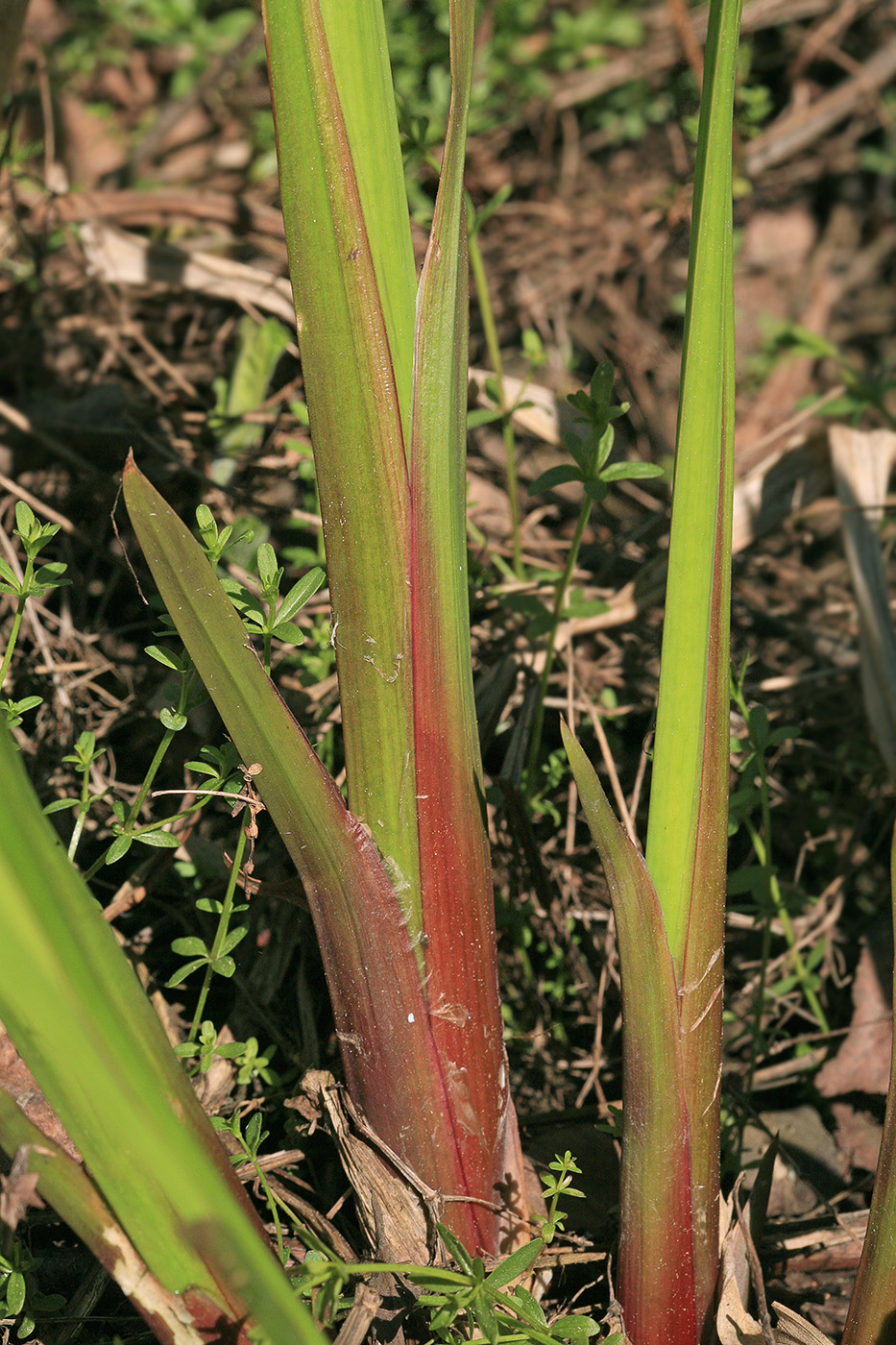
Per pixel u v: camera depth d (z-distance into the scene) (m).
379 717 0.51
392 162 0.50
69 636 0.70
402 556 0.51
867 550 0.74
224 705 0.51
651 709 0.71
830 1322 0.60
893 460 0.83
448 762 0.52
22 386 0.79
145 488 0.48
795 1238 0.61
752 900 0.70
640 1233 0.53
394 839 0.52
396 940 0.52
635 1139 0.53
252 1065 0.59
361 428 0.50
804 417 0.84
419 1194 0.54
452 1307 0.51
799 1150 0.64
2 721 0.45
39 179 0.81
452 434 0.51
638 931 0.51
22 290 0.82
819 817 0.72
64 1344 0.57
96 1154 0.48
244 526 0.70
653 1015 0.51
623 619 0.72
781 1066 0.66
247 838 0.56
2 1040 0.58
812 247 1.26
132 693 0.69
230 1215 0.46
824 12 1.25
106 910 0.61
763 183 1.24
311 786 0.51
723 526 0.51
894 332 1.22
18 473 0.75
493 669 0.69
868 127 1.26
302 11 0.48
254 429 0.77
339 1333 0.54
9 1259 0.54
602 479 0.59
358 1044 0.53
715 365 0.50
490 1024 0.54
